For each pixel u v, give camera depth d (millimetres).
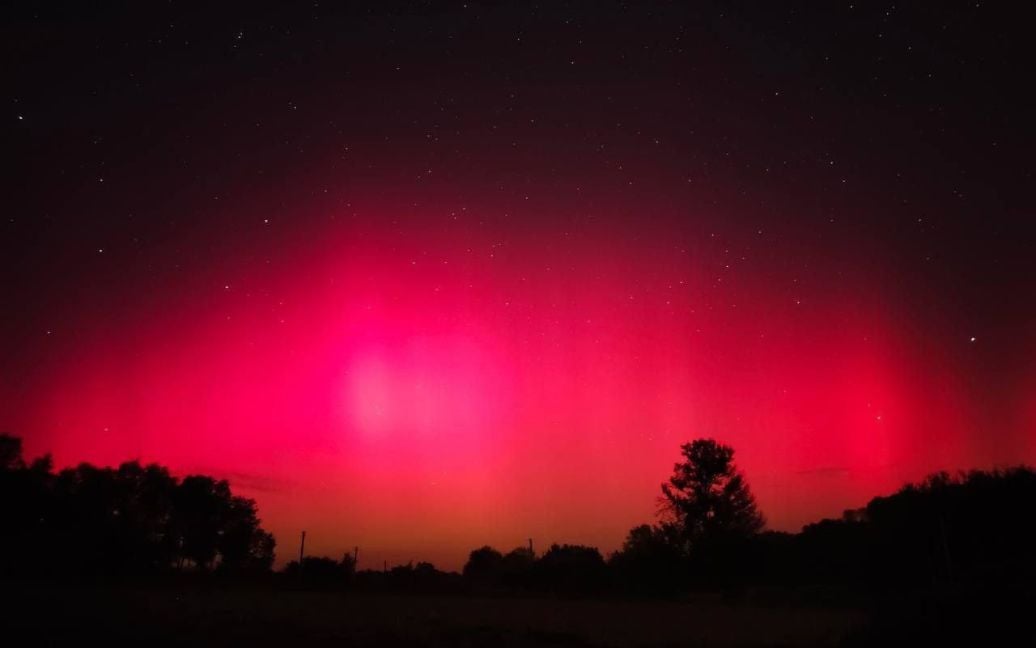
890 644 16391
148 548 59969
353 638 20516
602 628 26094
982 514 39312
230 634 20484
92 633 19484
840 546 52438
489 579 65188
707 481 60125
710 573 55656
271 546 73625
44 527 58094
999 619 15023
